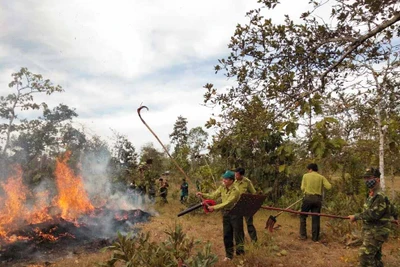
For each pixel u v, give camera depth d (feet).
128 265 14.20
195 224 30.30
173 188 65.31
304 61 17.12
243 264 18.90
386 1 15.30
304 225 25.16
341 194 35.81
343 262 19.89
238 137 18.52
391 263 19.26
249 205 17.89
